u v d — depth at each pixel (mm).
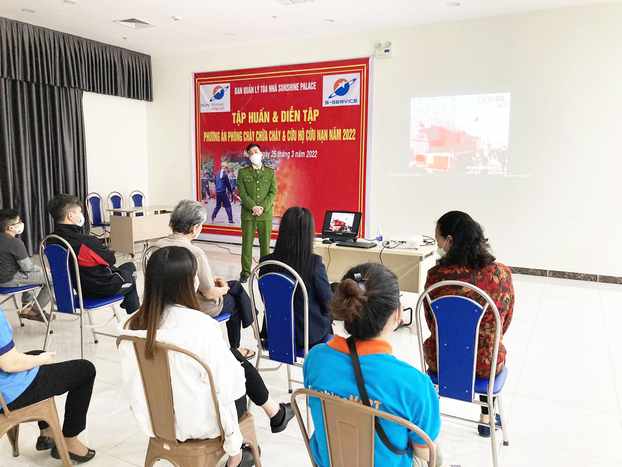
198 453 1588
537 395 2680
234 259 6445
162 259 1531
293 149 6812
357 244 3740
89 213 6762
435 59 5773
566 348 3359
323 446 1259
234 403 1709
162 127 7762
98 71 6820
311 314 2291
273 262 2199
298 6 5195
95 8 5320
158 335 1505
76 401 1985
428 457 1151
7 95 5812
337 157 6523
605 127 5082
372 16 5504
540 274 5539
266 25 5922
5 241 3262
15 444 2072
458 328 1793
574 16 5070
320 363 1213
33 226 6316
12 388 1736
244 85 7039
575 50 5105
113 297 3131
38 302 3580
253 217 5480
